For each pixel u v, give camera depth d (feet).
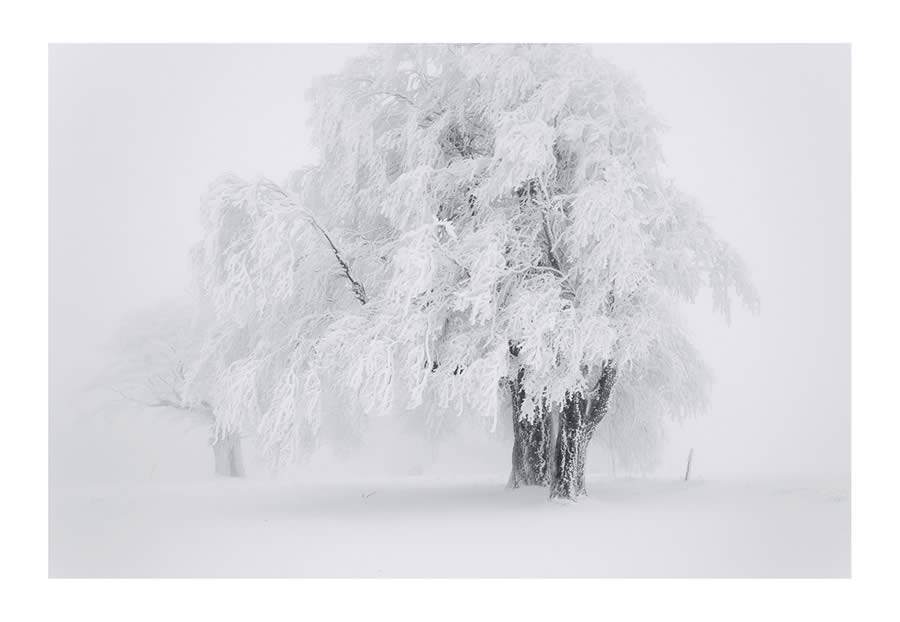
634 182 54.44
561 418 60.85
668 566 40.65
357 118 62.28
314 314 61.05
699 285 60.64
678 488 68.18
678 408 71.46
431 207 59.62
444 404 54.49
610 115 57.47
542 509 57.21
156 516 60.64
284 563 42.50
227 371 60.95
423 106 63.52
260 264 55.01
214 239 56.85
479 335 56.24
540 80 58.65
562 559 42.19
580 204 52.95
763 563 40.93
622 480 79.15
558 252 59.11
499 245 55.52
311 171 67.26
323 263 60.44
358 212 65.31
